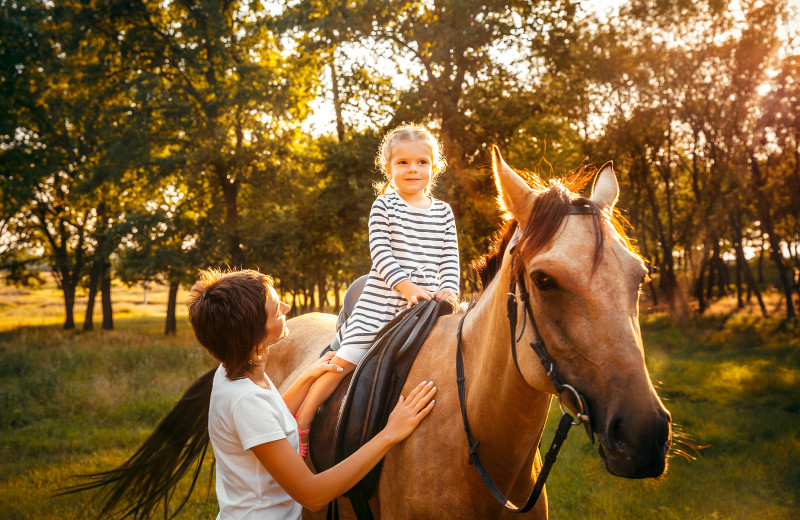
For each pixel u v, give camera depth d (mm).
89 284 26938
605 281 1354
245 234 18047
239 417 1674
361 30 15781
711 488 4461
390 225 2254
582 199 1495
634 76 22469
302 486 1664
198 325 1739
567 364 1390
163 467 2988
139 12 18812
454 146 15523
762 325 18703
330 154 17328
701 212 25391
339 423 2111
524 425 1688
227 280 1782
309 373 2338
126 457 5871
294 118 19266
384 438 1807
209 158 17484
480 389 1737
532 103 17312
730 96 22984
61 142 23094
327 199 17922
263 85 17078
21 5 19031
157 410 7773
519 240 1520
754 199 24766
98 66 18812
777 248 22641
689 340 15930
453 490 1787
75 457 5957
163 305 49781
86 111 19984
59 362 11633
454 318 2115
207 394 3025
